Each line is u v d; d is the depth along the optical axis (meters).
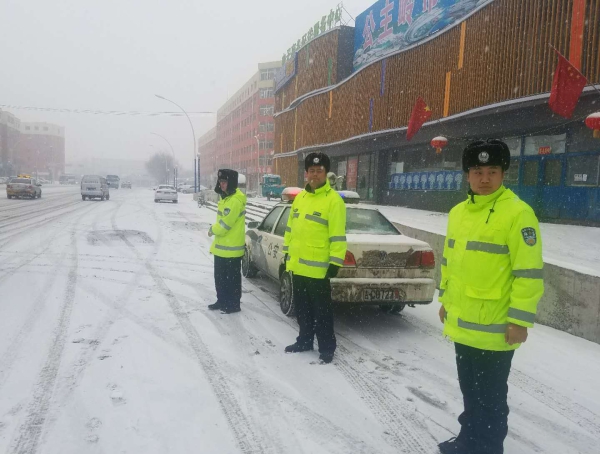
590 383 3.81
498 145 2.38
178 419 2.99
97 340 4.36
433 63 17.41
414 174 20.48
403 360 4.23
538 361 4.27
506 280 2.36
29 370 3.63
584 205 12.49
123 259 8.88
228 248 5.39
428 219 13.85
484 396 2.49
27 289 6.27
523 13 12.84
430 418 3.16
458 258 2.51
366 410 3.24
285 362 4.05
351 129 24.03
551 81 11.91
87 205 26.70
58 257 8.88
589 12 10.81
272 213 7.00
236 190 5.46
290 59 35.59
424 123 17.73
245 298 6.30
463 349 2.56
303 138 31.88
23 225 14.48
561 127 13.09
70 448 2.62
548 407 3.40
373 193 23.52
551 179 13.54
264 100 84.88
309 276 4.05
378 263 4.86
